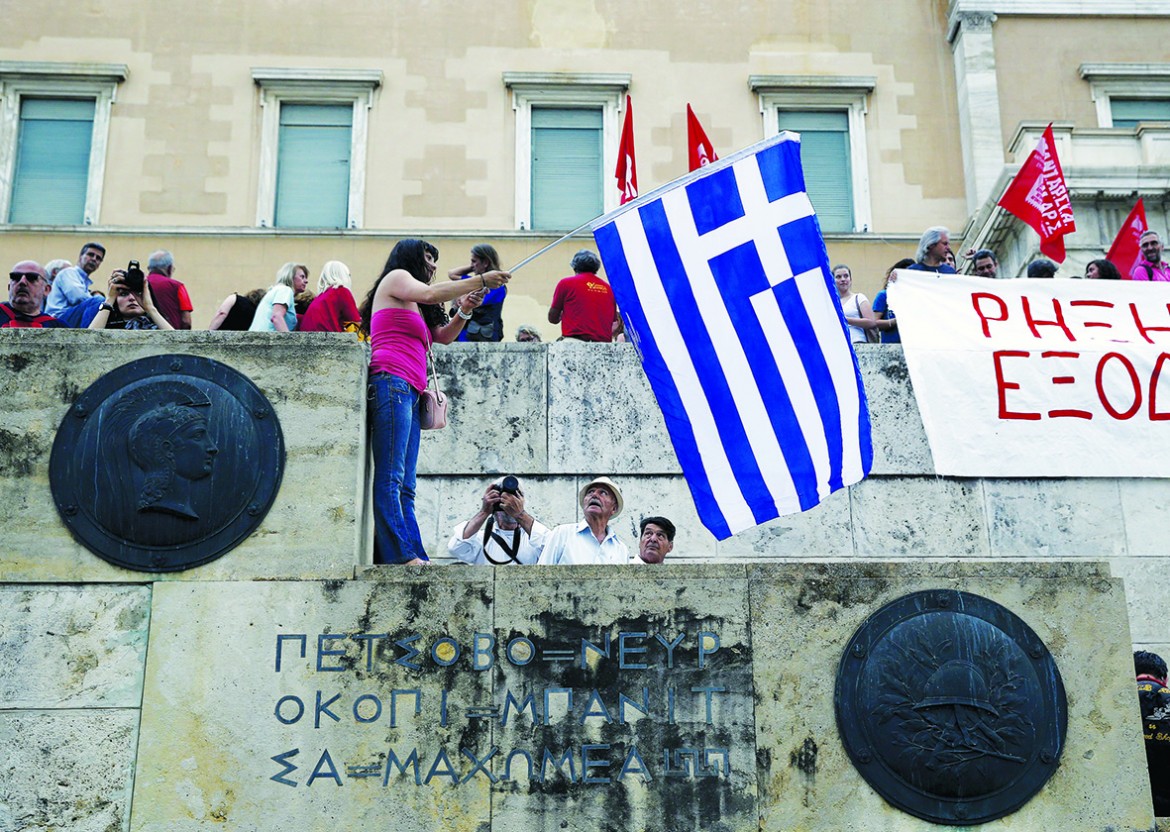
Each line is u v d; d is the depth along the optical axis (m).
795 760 8.05
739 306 9.26
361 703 8.05
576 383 11.77
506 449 11.62
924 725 8.09
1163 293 12.32
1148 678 9.04
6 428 8.45
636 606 8.26
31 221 25.34
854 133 26.36
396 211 25.56
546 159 26.08
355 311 10.95
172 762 7.93
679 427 9.09
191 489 8.38
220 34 26.23
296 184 25.81
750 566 8.36
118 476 8.38
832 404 9.12
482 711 8.05
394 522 8.69
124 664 8.09
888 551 11.43
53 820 7.82
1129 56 26.62
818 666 8.20
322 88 25.97
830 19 26.97
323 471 8.46
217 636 8.14
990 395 11.80
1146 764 8.10
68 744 7.94
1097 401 11.84
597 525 10.09
